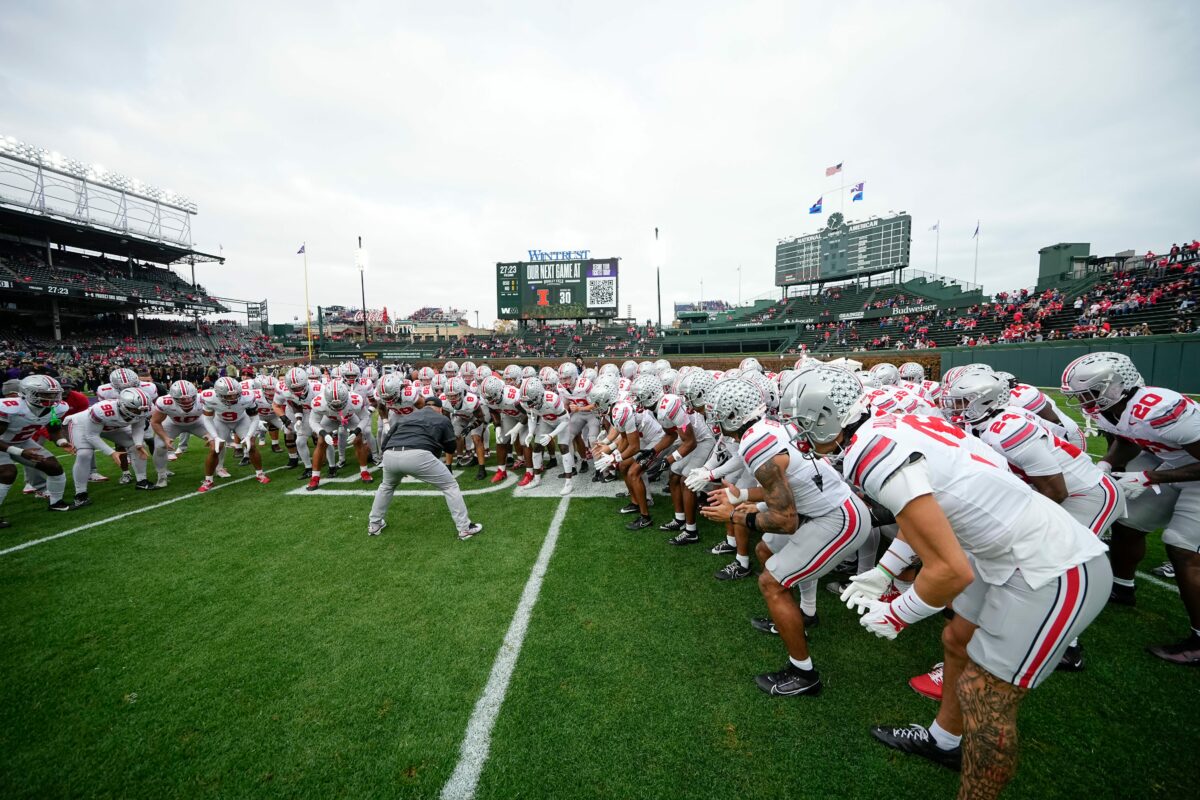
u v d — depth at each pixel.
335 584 4.09
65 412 9.23
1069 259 29.28
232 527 5.44
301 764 2.35
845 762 2.30
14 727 2.59
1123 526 3.40
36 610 3.73
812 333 33.62
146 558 4.64
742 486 4.27
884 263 36.66
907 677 2.88
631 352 37.69
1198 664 2.83
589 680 2.89
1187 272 20.41
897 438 1.73
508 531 5.21
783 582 2.74
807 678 2.71
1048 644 1.77
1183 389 15.05
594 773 2.27
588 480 7.34
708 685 2.83
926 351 21.02
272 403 8.49
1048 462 2.74
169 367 19.58
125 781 2.27
